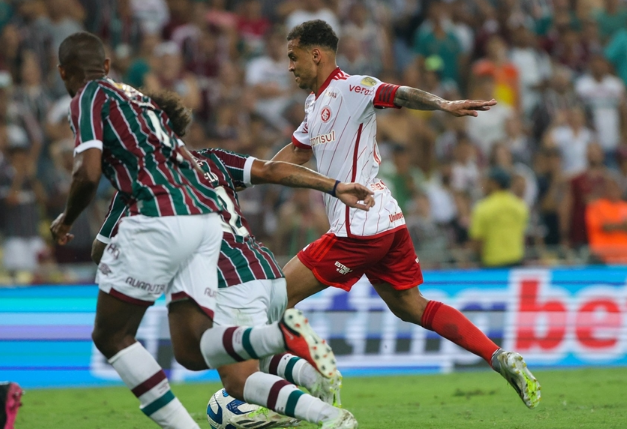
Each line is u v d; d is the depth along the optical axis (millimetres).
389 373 30203
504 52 49031
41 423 20047
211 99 43312
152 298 14242
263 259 15820
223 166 16438
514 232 35406
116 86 14859
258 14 49062
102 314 14297
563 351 31109
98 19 43719
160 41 44688
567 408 20453
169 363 29234
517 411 20188
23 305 29109
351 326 30406
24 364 28734
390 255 18547
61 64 15219
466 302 31281
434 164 43625
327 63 18406
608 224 38969
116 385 28766
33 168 37844
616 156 46531
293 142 19297
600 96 47312
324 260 18344
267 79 44312
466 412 20281
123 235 14109
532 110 46719
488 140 44500
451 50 49125
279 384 14172
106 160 14578
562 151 44438
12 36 40656
